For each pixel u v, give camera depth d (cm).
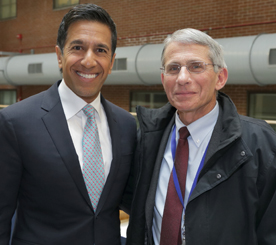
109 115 146
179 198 128
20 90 1015
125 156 146
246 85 615
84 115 138
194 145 132
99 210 133
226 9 626
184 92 125
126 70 647
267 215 118
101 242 135
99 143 137
